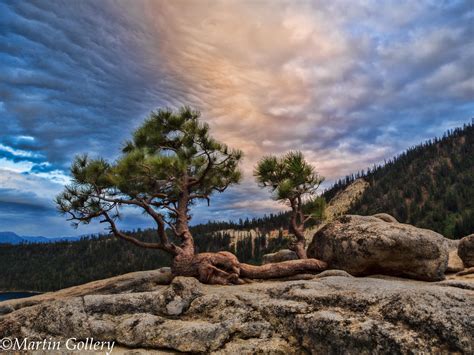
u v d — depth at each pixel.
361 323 9.17
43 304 12.84
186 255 17.34
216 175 22.53
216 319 11.05
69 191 17.25
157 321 11.29
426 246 14.66
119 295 12.74
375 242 15.06
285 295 11.39
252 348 9.80
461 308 8.66
